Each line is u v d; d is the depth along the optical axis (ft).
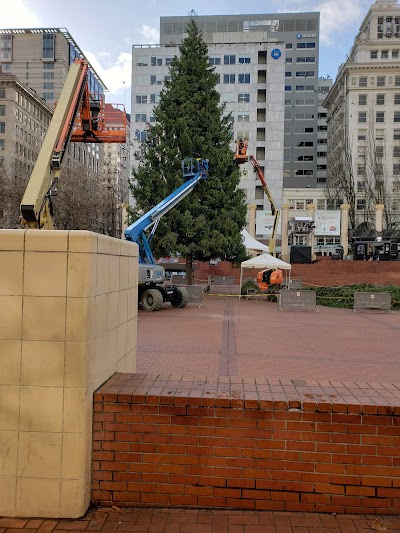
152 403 9.51
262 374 23.67
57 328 9.25
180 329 39.88
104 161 396.57
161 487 9.42
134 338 14.30
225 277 98.68
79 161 294.25
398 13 255.09
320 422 9.24
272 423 9.31
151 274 54.60
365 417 9.16
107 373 10.89
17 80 231.09
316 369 25.05
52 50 338.54
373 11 256.11
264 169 224.74
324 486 9.18
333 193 223.71
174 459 9.43
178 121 76.33
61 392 9.18
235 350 30.30
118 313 12.02
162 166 77.71
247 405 9.34
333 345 32.96
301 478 9.23
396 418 9.12
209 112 79.71
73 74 50.52
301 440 9.26
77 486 9.11
